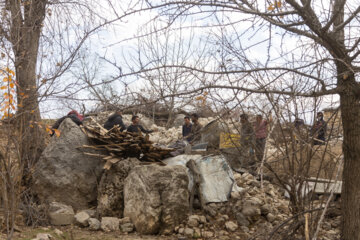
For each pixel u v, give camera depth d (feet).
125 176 23.58
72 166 24.56
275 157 18.07
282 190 25.03
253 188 23.89
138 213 21.27
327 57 12.89
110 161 23.71
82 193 24.53
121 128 25.58
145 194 21.27
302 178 17.24
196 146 25.16
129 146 24.45
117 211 22.93
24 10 22.63
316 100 15.48
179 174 22.00
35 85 21.44
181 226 21.11
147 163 24.43
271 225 20.59
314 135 15.97
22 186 23.65
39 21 22.82
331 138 16.29
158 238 20.12
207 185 23.13
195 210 22.88
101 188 23.70
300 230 17.13
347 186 14.17
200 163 23.79
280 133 16.92
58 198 24.08
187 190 22.13
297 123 16.03
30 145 23.17
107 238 19.63
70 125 25.29
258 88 13.61
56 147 24.73
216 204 22.74
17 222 20.18
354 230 13.96
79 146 24.88
